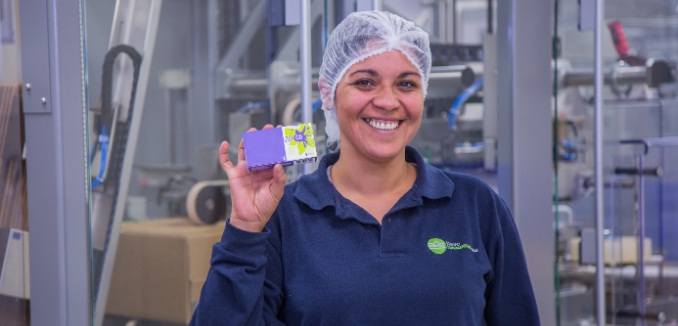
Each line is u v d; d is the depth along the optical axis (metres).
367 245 1.25
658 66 2.63
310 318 1.22
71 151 1.83
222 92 2.29
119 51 2.01
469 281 1.26
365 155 1.27
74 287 1.85
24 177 1.88
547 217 2.05
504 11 2.04
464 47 2.20
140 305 2.21
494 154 2.16
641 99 2.65
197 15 2.44
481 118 2.19
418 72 1.27
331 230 1.26
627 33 2.81
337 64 1.29
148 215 2.21
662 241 2.59
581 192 2.28
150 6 2.05
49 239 1.85
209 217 2.24
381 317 1.21
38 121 1.83
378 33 1.24
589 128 2.26
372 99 1.24
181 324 2.21
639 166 2.55
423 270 1.24
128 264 2.19
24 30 1.82
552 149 2.04
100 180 2.00
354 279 1.22
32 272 1.87
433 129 2.16
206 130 2.30
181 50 2.43
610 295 2.53
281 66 2.02
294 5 1.93
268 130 1.18
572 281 2.29
